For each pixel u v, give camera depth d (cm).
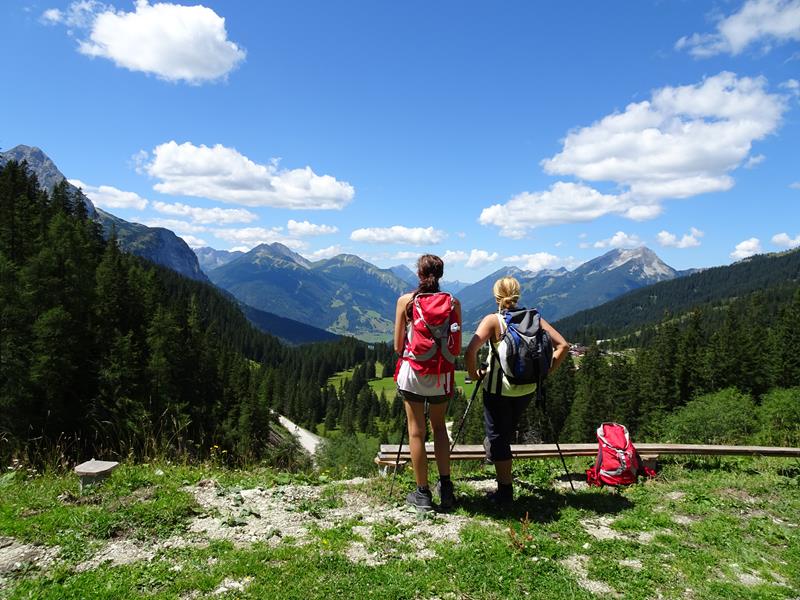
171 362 5553
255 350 17175
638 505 566
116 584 359
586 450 691
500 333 510
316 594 351
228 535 456
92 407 3962
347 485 607
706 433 2883
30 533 437
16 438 760
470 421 3900
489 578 378
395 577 375
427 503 519
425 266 494
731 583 388
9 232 6109
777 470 729
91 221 10044
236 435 4856
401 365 504
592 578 394
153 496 539
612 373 9256
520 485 632
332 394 14500
